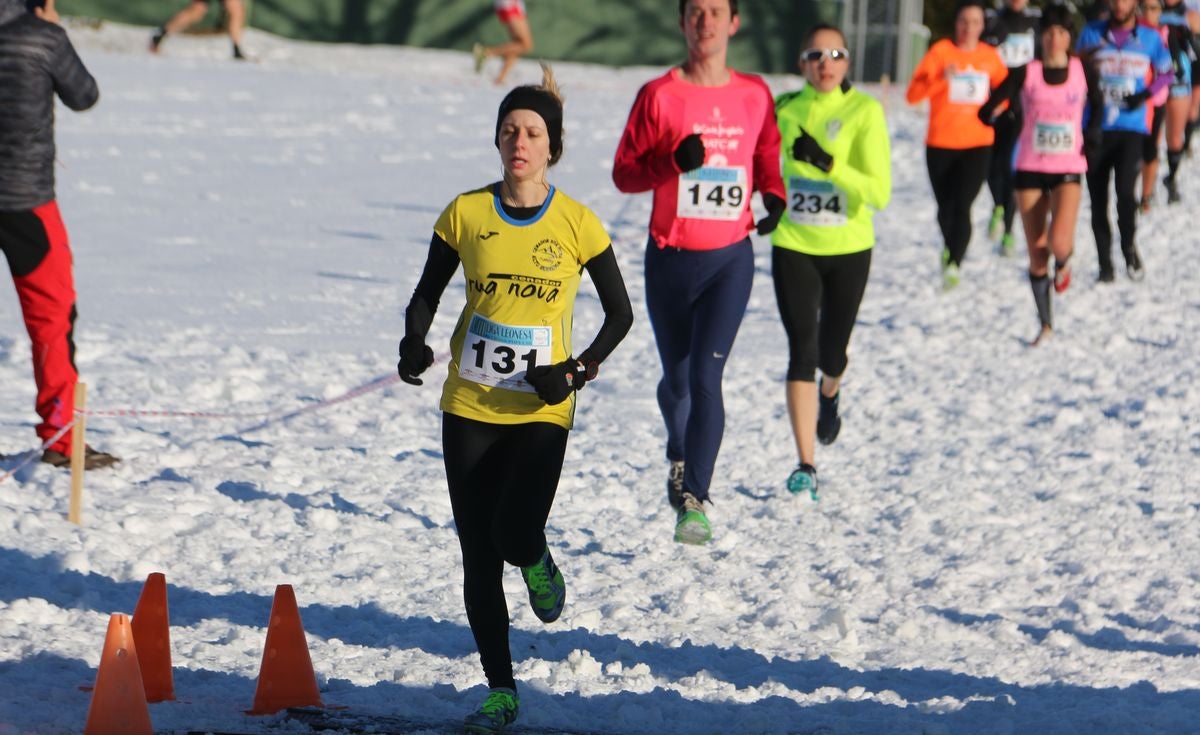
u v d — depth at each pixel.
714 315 19.00
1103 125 37.84
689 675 14.55
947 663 15.59
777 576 18.25
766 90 19.16
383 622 15.78
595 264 12.99
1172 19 49.72
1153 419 26.59
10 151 19.62
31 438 21.67
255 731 11.59
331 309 32.41
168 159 51.09
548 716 12.98
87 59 73.75
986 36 38.62
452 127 63.53
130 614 15.23
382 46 98.69
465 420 12.99
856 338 32.88
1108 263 38.59
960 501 21.62
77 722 11.70
